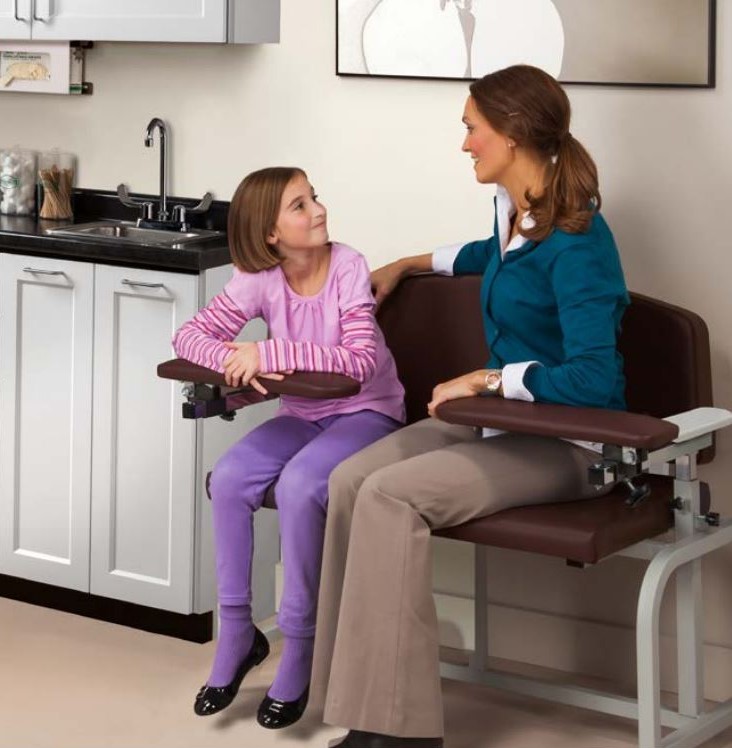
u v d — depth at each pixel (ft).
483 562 11.07
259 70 12.42
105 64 13.16
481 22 11.25
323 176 12.26
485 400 9.25
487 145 9.68
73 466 12.34
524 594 11.80
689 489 9.44
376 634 9.11
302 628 10.05
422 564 9.07
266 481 10.23
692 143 10.68
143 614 12.33
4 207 13.46
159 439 11.93
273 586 12.78
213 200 12.84
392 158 11.91
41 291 12.30
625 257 11.05
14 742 10.21
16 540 12.76
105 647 11.94
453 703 11.00
